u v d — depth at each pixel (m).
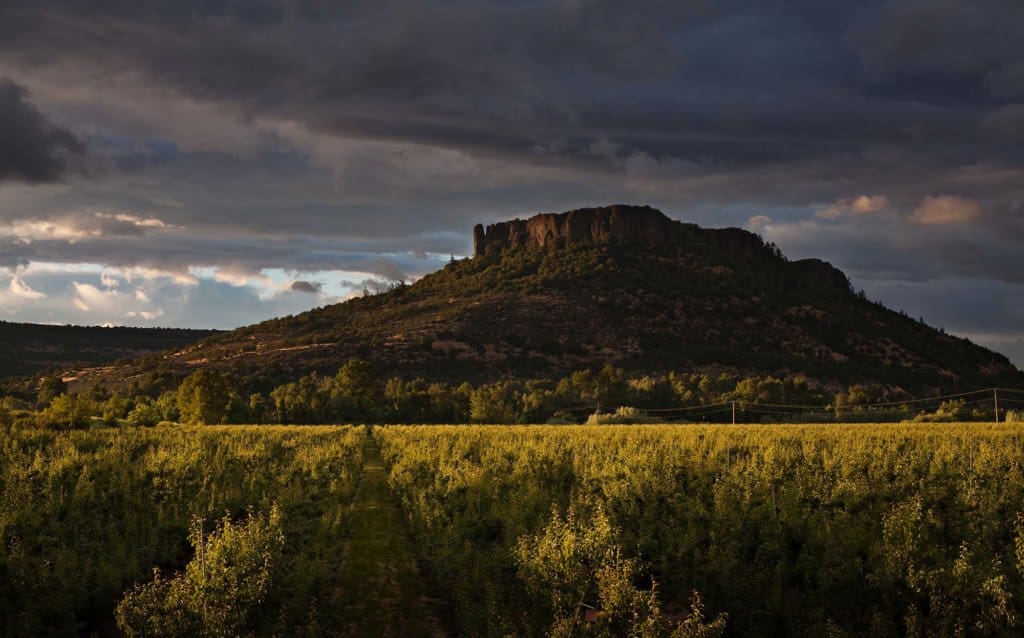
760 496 22.23
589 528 15.72
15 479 25.95
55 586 16.53
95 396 143.75
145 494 26.27
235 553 14.68
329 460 36.28
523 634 14.73
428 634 16.58
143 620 13.25
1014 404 149.62
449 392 120.31
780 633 16.23
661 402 126.69
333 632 15.27
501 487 27.03
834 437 44.84
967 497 22.12
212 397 88.00
